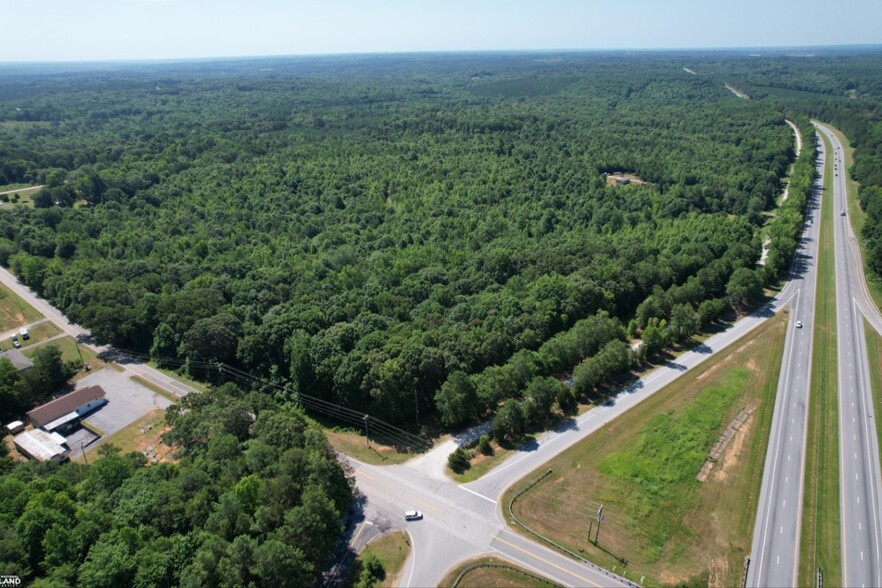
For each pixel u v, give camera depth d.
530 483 97.19
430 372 115.56
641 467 99.62
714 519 89.56
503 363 126.88
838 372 130.88
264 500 80.69
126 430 116.56
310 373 122.69
